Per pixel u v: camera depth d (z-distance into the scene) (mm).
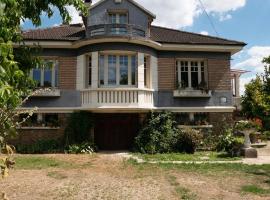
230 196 8906
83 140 19125
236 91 28938
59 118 19781
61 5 8406
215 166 13656
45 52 19984
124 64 19516
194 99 20578
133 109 18922
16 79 4453
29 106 19562
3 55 3578
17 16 6289
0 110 4203
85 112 19438
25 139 19484
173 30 23406
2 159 4406
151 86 19938
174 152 18734
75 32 21734
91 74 19281
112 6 20078
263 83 22781
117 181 10594
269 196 8961
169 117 19562
